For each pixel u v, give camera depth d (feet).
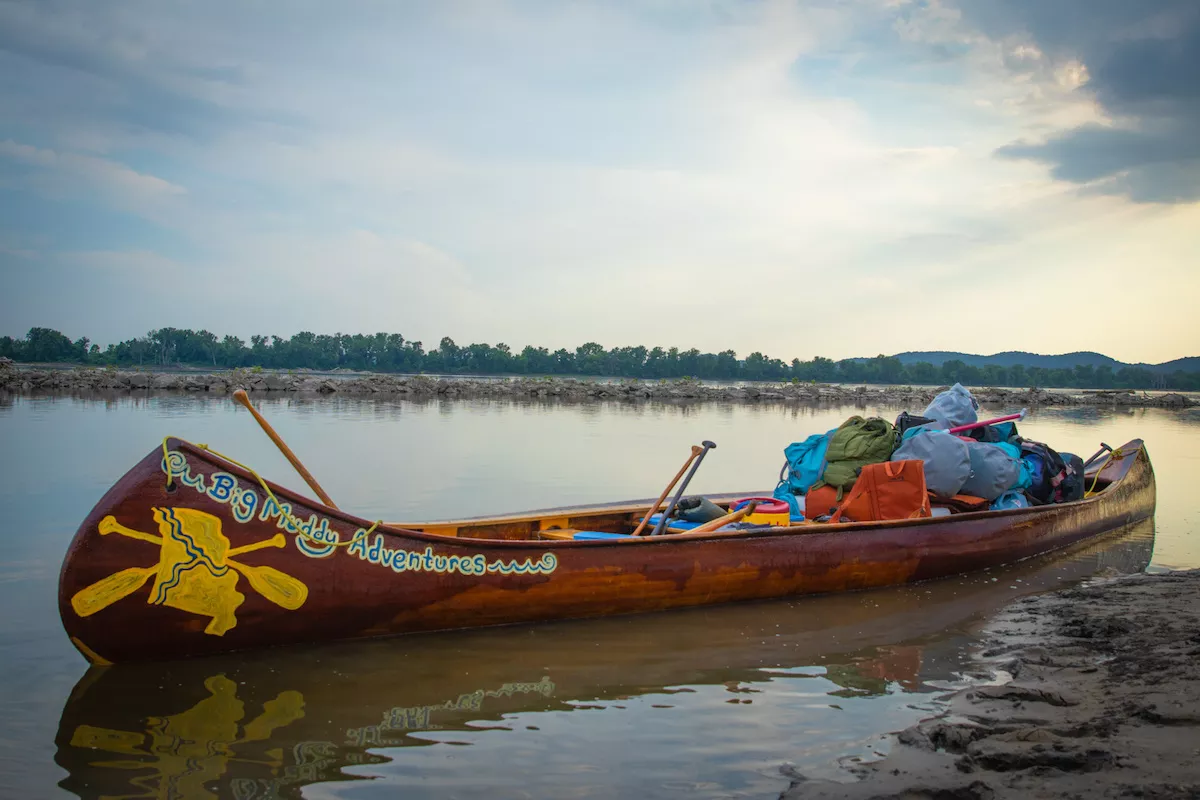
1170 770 10.93
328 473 42.73
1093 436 82.99
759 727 14.33
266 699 15.37
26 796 11.67
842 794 11.35
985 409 152.46
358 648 18.26
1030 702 14.73
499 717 14.74
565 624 20.53
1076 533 31.96
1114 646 17.98
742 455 58.44
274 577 17.30
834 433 28.84
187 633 16.85
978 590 25.05
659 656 18.30
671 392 163.84
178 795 11.78
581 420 89.71
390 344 451.53
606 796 11.84
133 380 132.16
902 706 15.28
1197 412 151.64
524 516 25.55
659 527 25.18
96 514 15.87
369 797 11.82
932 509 27.78
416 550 18.69
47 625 18.74
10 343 370.12
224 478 16.84
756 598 23.25
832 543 24.26
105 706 14.83
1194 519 37.68
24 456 44.91
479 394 147.02
